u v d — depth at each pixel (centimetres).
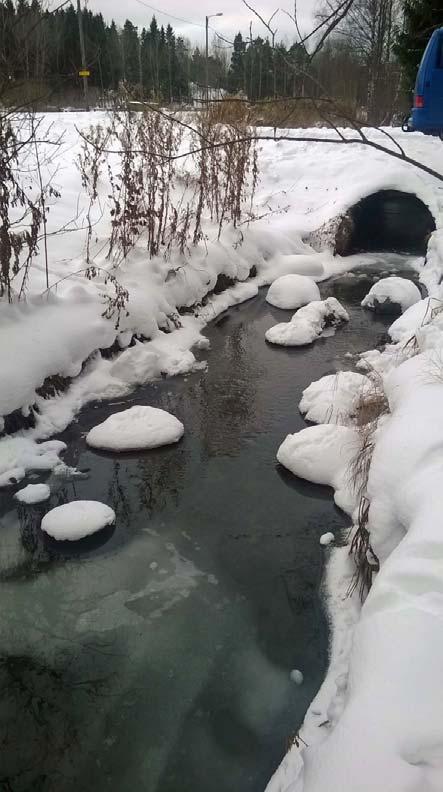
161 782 286
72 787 284
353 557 403
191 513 466
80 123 1302
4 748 302
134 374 663
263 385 669
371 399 514
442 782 186
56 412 580
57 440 552
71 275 712
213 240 958
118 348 691
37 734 309
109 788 284
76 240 812
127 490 492
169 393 647
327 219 1198
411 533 281
